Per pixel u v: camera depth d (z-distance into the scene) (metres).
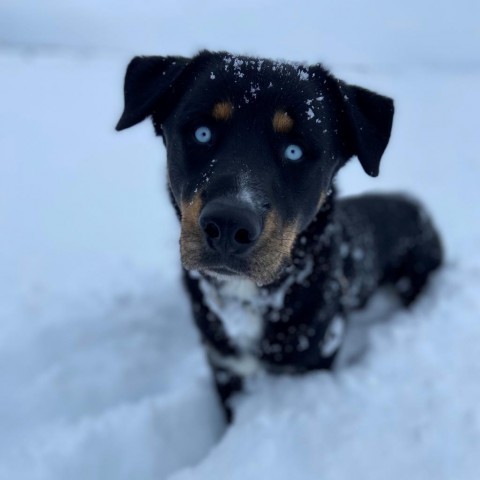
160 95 0.44
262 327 0.49
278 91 0.40
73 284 0.74
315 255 0.48
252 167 0.38
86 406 0.54
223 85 0.40
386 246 0.69
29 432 0.49
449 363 0.55
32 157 1.32
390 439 0.43
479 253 0.82
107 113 1.86
